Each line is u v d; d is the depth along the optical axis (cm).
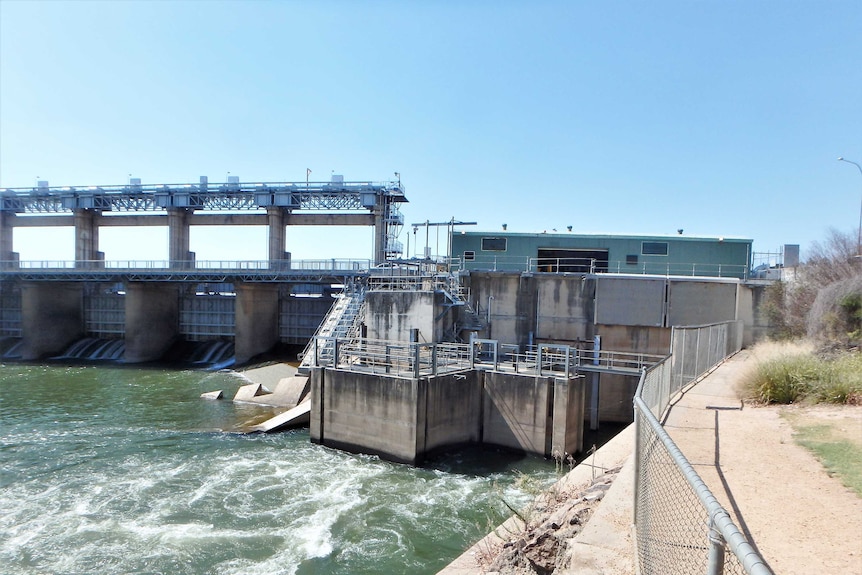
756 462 969
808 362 1589
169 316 5866
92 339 6156
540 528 943
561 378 2503
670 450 495
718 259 3803
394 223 5709
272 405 3459
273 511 1850
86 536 1667
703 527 603
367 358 3200
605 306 3453
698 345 1945
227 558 1537
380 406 2461
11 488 2053
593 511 919
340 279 5094
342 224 5584
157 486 2075
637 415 748
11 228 6400
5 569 1488
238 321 5203
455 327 3638
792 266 3556
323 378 2683
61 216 6259
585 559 690
